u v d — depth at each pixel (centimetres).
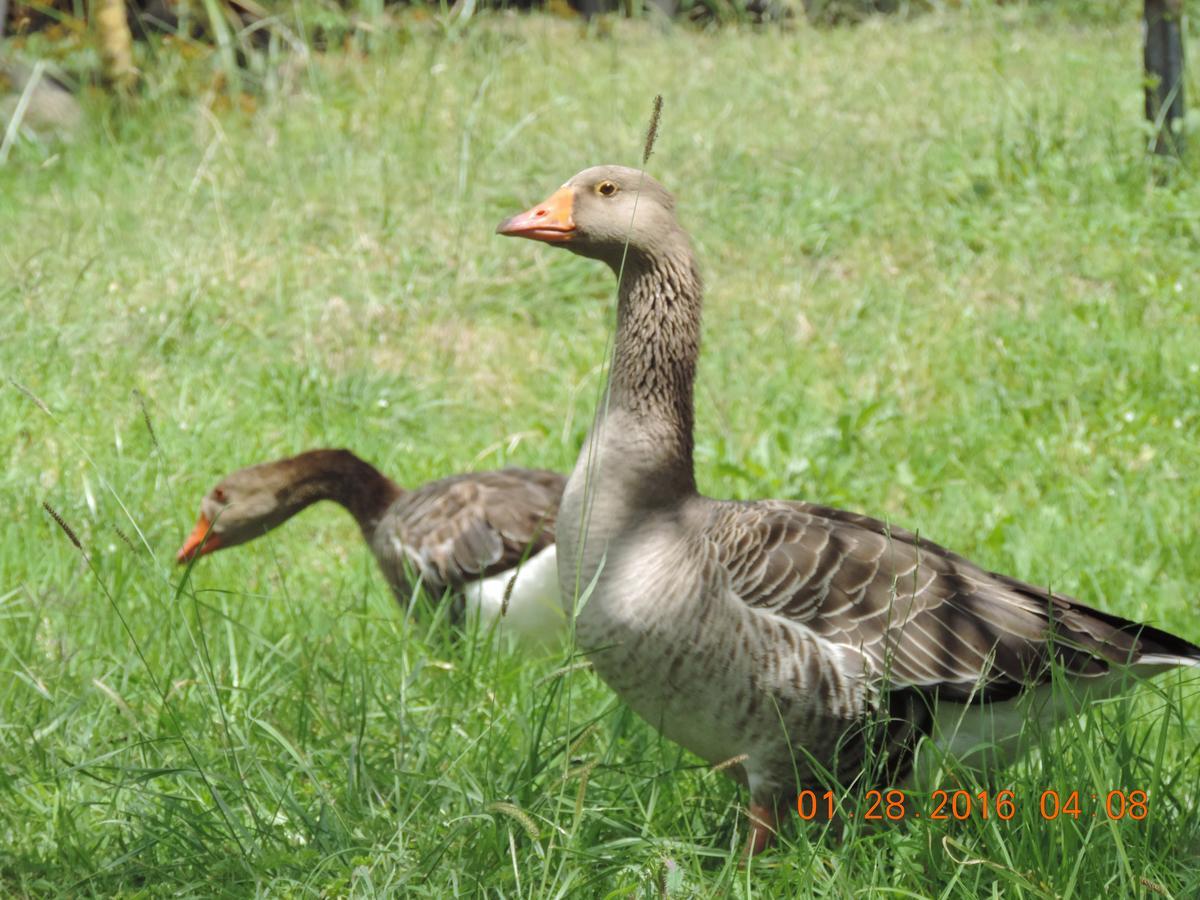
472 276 1073
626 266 509
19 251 1076
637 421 492
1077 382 934
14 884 435
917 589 470
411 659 621
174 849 453
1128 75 1483
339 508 848
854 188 1216
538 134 1313
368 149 1304
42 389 886
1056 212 1160
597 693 586
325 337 1001
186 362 952
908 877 441
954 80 1497
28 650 595
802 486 820
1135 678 463
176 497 788
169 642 600
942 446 873
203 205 1172
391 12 1692
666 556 474
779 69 1551
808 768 474
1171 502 802
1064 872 416
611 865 437
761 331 1016
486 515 677
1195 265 1077
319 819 460
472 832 453
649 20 1825
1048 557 745
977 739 476
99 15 1405
